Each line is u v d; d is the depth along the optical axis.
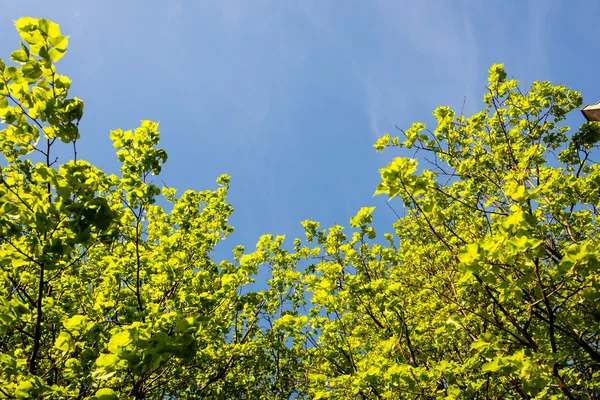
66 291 5.40
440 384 4.86
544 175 4.98
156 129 4.55
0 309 3.19
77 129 3.00
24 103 2.84
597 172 5.46
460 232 6.64
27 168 4.29
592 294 3.25
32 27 2.70
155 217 6.80
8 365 3.05
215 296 5.17
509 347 4.76
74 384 3.90
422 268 7.08
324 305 6.09
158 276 5.41
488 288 3.97
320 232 6.21
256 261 6.11
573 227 5.63
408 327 6.00
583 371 5.33
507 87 6.42
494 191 6.69
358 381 4.36
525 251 3.23
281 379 8.82
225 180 7.29
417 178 3.43
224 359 6.63
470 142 6.94
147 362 2.34
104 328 4.09
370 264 6.50
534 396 3.79
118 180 4.72
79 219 2.63
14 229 2.70
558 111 6.47
